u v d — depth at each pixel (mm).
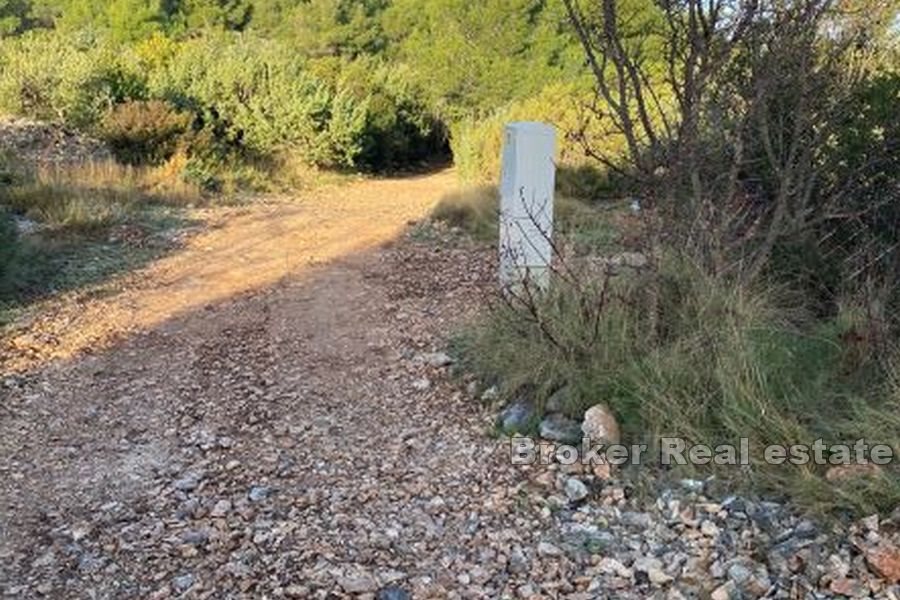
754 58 4004
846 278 4230
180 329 5523
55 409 4281
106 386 4586
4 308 5883
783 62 4105
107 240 7906
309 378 4617
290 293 6301
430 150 20781
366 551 2969
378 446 3787
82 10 31375
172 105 13766
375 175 17250
